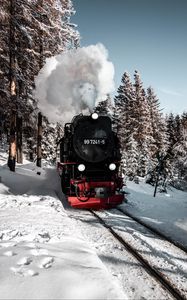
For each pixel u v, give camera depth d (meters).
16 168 19.94
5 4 16.11
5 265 4.84
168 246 6.98
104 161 11.21
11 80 17.34
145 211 10.66
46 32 18.47
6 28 16.89
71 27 22.28
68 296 4.06
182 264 5.95
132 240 7.27
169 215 10.17
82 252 5.84
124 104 41.69
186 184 26.05
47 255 5.34
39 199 10.98
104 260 6.01
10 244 5.91
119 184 11.12
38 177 16.94
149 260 6.09
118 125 37.19
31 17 17.56
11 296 3.98
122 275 5.39
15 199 10.47
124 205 11.50
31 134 26.33
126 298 4.25
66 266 4.94
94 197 10.67
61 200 12.15
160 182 22.36
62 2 21.19
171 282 5.20
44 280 4.40
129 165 30.27
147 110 40.41
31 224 7.57
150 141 39.19
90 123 11.08
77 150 10.88
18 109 17.83
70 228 7.60
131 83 41.59
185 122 46.03
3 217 8.16
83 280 4.50
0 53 17.61
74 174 11.06
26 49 18.02
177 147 26.34
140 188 20.86
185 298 4.69
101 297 4.15
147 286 5.04
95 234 7.70
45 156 31.23
